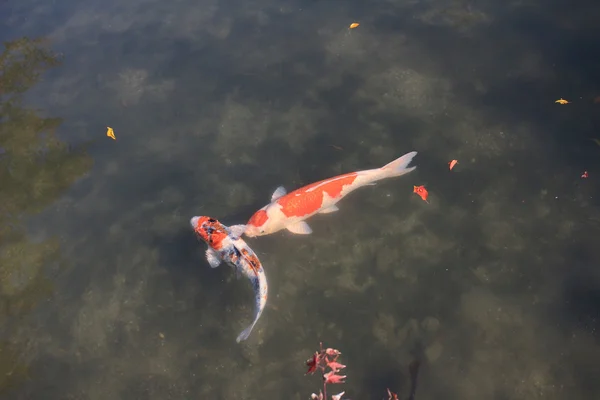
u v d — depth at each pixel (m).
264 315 2.32
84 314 2.37
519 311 2.27
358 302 2.33
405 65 2.78
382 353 2.25
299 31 2.96
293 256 2.40
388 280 2.35
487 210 2.43
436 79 2.73
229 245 2.30
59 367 2.29
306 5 3.05
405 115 2.65
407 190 2.49
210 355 2.29
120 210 2.54
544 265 2.33
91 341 2.33
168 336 2.32
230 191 2.54
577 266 2.31
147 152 2.67
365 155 2.57
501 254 2.36
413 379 2.21
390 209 2.46
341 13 2.99
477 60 2.77
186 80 2.85
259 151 2.63
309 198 2.37
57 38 3.06
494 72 2.72
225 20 3.04
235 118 2.72
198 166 2.62
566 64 2.70
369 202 2.48
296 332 2.30
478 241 2.39
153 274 2.42
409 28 2.90
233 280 2.37
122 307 2.37
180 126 2.72
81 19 3.13
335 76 2.79
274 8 3.06
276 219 2.35
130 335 2.33
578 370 2.18
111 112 2.79
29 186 2.62
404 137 2.60
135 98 2.82
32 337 2.34
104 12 3.15
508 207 2.43
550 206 2.41
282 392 2.22
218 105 2.76
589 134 2.53
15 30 3.12
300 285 2.36
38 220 2.55
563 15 2.84
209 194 2.55
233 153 2.63
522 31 2.82
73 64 2.96
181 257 2.43
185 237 2.46
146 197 2.57
